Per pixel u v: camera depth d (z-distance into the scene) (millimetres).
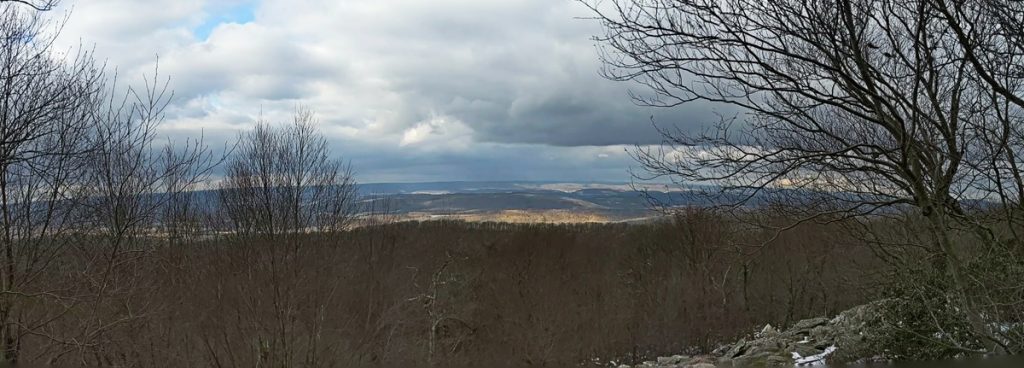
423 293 29219
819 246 20594
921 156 6617
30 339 10445
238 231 18609
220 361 16188
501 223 46375
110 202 11562
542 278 38188
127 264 11875
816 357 10383
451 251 36688
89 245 11375
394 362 22594
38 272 10211
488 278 36844
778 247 23344
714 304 26844
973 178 6691
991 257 6188
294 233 18781
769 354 11633
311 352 17328
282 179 19781
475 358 31047
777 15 5996
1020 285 5363
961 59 5797
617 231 44719
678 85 6543
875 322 8133
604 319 31281
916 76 5594
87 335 10484
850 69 6215
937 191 6363
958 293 5867
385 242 30172
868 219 8969
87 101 10586
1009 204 6707
